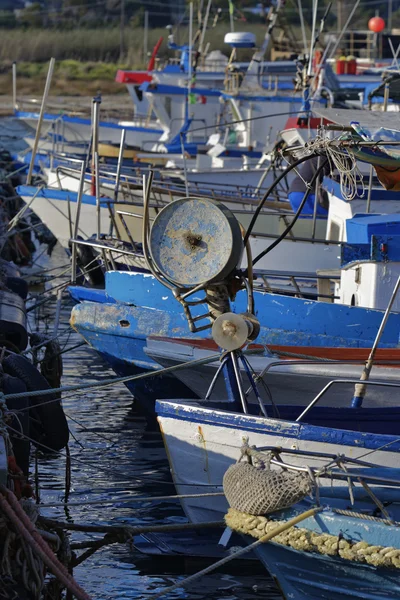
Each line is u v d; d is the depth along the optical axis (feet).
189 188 88.79
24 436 36.60
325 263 62.44
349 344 45.98
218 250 31.48
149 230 32.99
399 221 47.39
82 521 37.70
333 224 61.05
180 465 33.06
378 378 40.40
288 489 26.58
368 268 46.47
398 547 25.45
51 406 40.75
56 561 25.05
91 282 72.23
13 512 25.05
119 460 45.21
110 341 49.26
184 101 130.41
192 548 35.40
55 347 50.29
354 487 28.96
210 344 43.34
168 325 48.34
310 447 31.24
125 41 311.68
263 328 46.65
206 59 137.80
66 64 303.89
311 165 67.21
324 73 102.53
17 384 39.52
